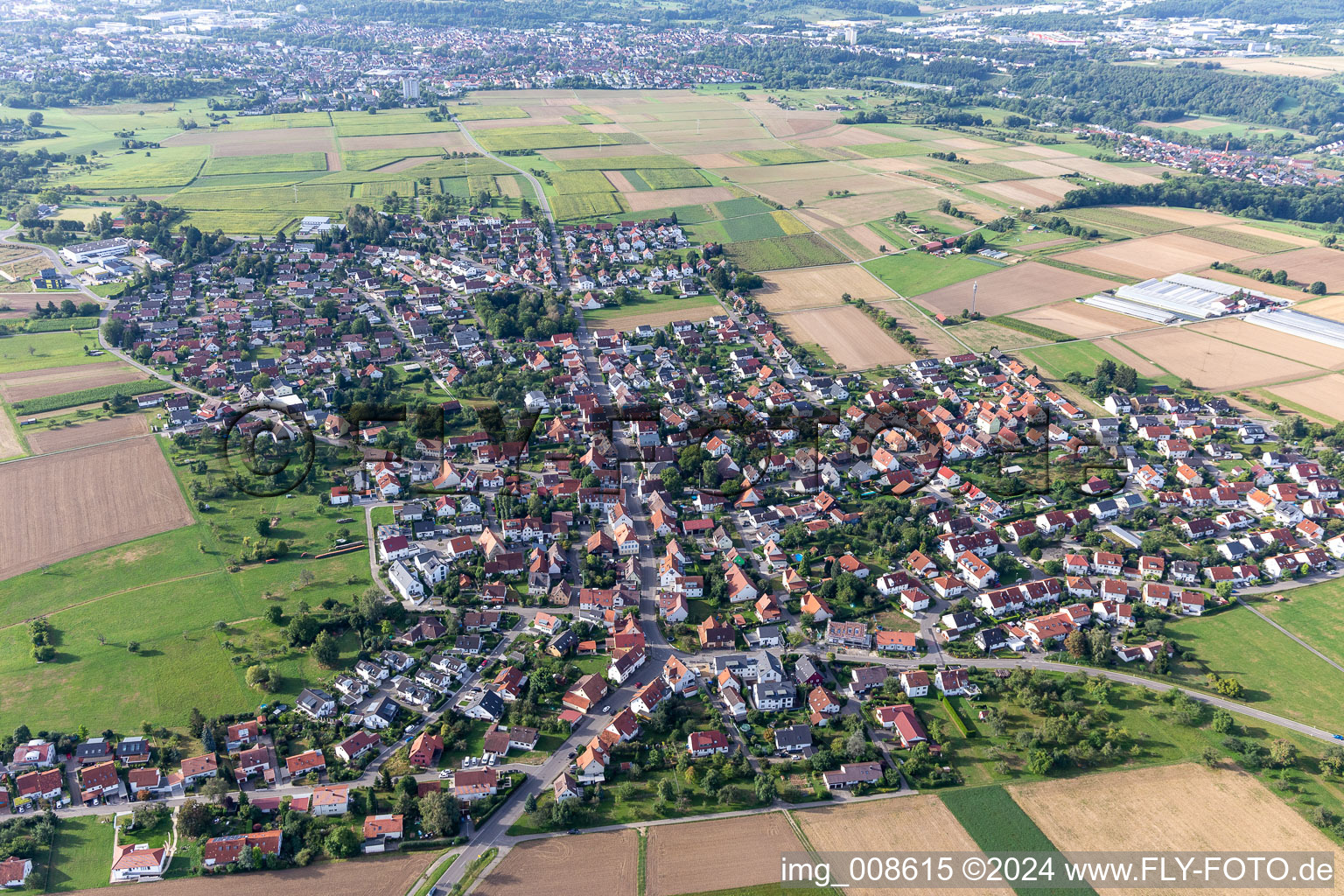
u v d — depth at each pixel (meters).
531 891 151.00
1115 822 164.75
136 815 163.00
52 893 150.12
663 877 153.75
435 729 186.00
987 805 168.88
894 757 181.75
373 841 159.62
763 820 166.12
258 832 161.88
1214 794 170.38
